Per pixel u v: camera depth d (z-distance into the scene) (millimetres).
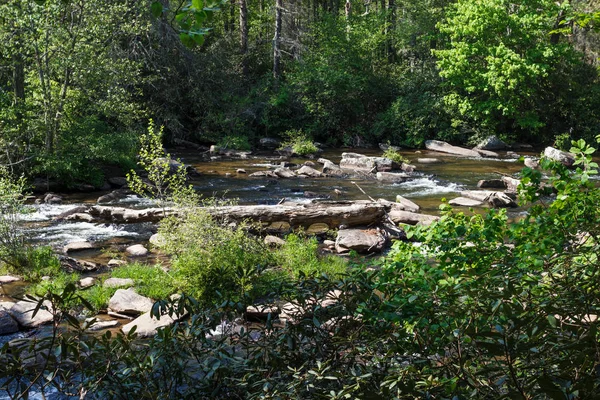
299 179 21031
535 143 33844
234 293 3848
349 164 24031
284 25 38969
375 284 3502
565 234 3789
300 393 2830
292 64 36438
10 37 17484
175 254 9750
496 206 16047
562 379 2086
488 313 2611
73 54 18125
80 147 18969
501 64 30484
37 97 18641
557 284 2902
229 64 33656
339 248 11734
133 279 9438
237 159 26438
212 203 12727
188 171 21141
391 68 38562
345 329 3256
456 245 4277
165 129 30391
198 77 31125
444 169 23781
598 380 2061
